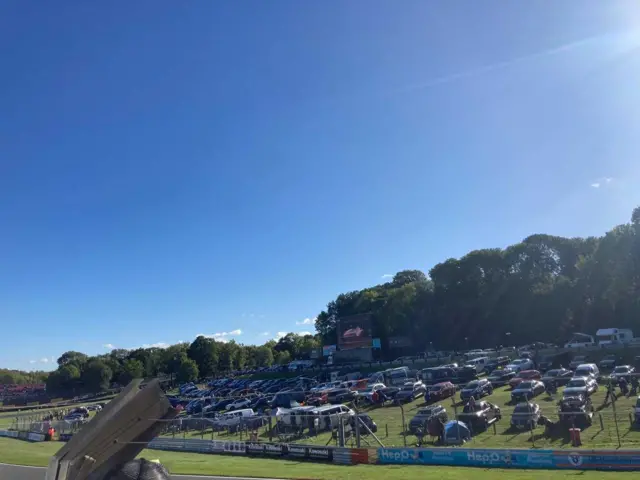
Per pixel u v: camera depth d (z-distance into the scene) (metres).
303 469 25.02
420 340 105.81
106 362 124.44
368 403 50.69
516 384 48.88
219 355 143.12
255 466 26.59
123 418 4.34
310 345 154.38
